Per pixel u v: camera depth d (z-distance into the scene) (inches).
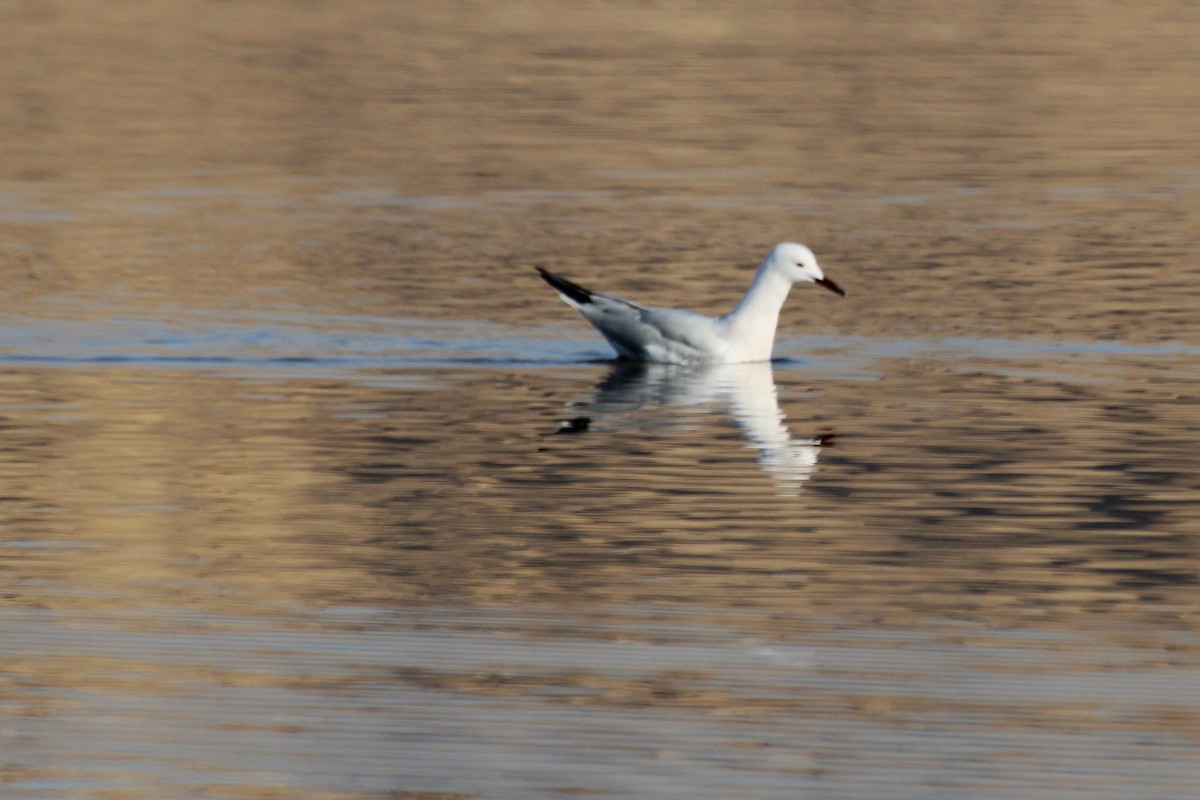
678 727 364.5
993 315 803.4
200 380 679.1
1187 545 477.1
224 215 1060.5
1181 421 614.9
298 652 402.6
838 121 1393.9
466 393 663.1
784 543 480.4
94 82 1573.6
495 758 351.3
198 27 1910.7
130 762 350.0
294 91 1539.1
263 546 476.7
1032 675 389.4
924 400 651.5
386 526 494.6
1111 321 786.8
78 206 1081.4
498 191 1140.5
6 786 340.2
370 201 1109.1
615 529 492.7
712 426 613.6
